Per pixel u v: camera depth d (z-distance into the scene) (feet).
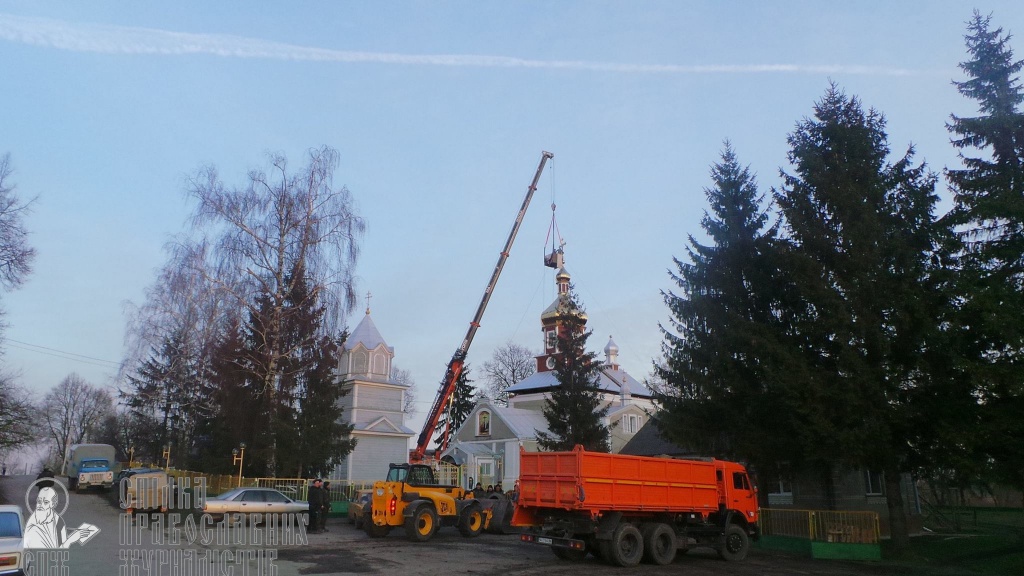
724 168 83.10
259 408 111.55
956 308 57.93
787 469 73.00
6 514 40.29
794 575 53.42
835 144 67.51
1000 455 54.54
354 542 69.41
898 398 59.93
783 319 74.95
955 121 61.36
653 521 60.90
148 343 139.54
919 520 88.74
